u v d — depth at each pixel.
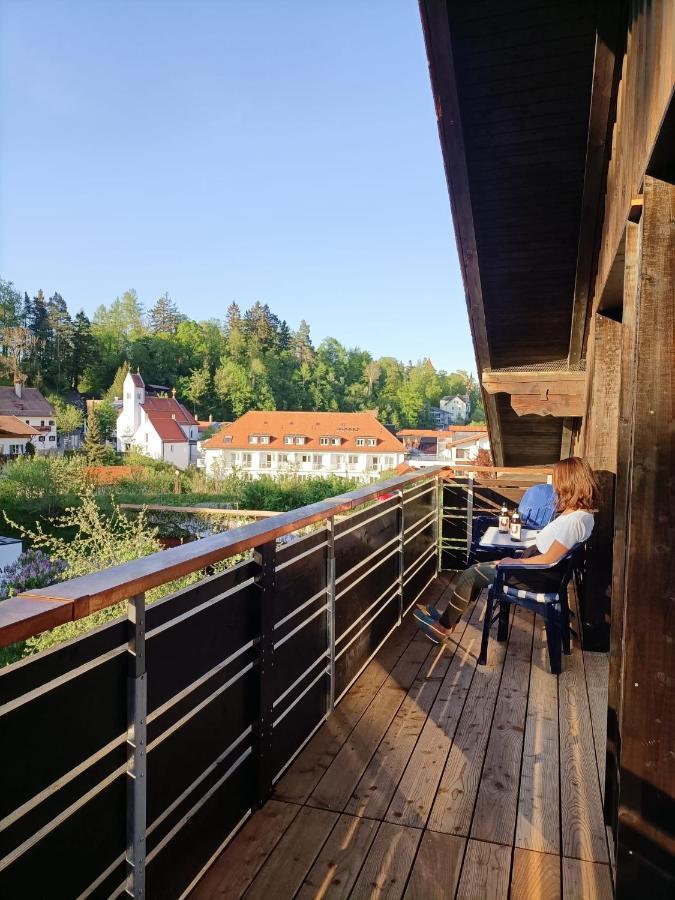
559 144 4.42
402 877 1.91
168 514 9.94
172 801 1.66
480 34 3.79
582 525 3.46
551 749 2.73
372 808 2.26
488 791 2.39
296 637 2.58
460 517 6.20
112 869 1.40
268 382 102.81
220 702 1.94
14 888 1.11
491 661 3.78
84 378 94.19
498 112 4.26
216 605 1.88
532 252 5.44
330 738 2.79
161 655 1.57
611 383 4.31
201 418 97.12
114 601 1.26
